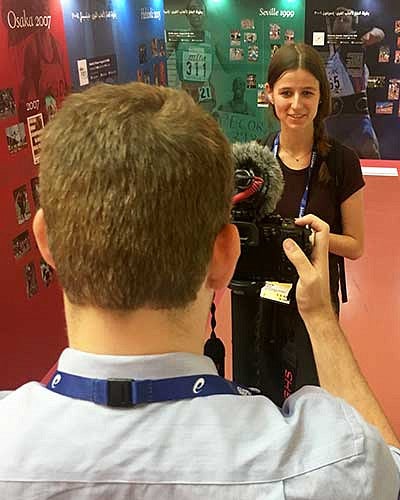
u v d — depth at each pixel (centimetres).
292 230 145
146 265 61
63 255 62
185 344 65
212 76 664
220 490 59
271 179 153
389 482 64
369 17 607
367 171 617
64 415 62
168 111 65
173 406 62
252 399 66
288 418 66
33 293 297
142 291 61
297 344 177
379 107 634
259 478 60
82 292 62
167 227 61
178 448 60
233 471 60
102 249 60
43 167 64
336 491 60
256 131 673
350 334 360
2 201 271
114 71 404
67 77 325
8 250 277
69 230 61
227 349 323
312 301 103
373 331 362
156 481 60
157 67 495
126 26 427
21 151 282
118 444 60
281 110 223
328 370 99
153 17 483
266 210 153
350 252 225
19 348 287
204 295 68
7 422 63
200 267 64
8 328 279
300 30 627
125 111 63
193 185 62
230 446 61
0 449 62
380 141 645
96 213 60
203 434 61
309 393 70
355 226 227
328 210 224
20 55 279
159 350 63
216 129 67
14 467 60
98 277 61
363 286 409
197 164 62
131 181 60
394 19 604
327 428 64
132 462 60
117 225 60
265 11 629
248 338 169
